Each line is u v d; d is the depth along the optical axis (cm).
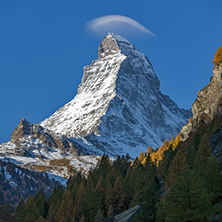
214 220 6681
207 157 11744
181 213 6600
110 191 16175
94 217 15575
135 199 14025
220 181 7769
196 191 6738
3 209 14100
